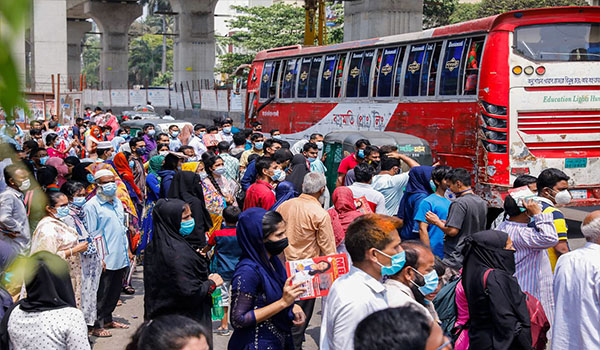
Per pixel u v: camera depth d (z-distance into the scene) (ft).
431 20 167.94
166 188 26.71
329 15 169.58
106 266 22.22
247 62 171.22
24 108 1.62
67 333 12.48
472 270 13.41
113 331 23.03
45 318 12.38
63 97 95.25
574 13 37.27
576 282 13.73
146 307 15.71
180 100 120.57
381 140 37.04
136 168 35.35
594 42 37.76
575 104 37.60
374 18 96.63
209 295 15.76
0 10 1.51
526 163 37.24
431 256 12.20
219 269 22.52
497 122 37.11
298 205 18.81
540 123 37.35
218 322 24.64
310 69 56.75
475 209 19.75
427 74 42.42
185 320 7.28
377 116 47.32
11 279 3.09
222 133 51.93
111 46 231.50
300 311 14.69
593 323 13.53
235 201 32.91
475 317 13.30
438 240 21.66
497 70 36.99
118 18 230.89
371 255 10.98
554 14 37.14
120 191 26.63
